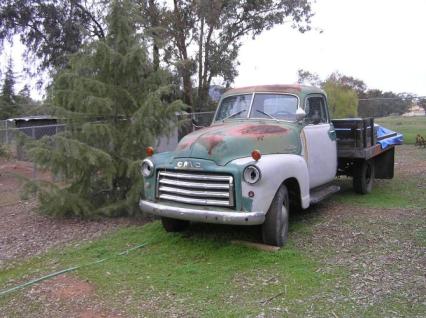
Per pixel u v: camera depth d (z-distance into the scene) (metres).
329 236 6.30
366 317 3.98
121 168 7.89
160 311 4.23
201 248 5.94
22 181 7.79
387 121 24.73
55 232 7.08
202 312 4.17
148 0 19.67
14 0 22.72
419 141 18.83
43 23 23.20
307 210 7.88
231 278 4.92
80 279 5.05
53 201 7.72
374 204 8.27
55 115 7.74
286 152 6.19
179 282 4.86
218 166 5.43
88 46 7.86
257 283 4.76
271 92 7.07
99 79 8.09
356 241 6.05
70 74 7.69
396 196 9.02
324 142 7.42
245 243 5.91
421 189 9.69
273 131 6.17
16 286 4.96
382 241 6.04
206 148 5.59
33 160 7.43
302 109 6.66
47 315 4.26
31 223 7.69
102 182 8.20
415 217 7.25
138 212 7.82
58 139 7.36
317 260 5.37
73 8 22.23
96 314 4.23
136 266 5.39
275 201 5.68
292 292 4.52
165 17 20.33
